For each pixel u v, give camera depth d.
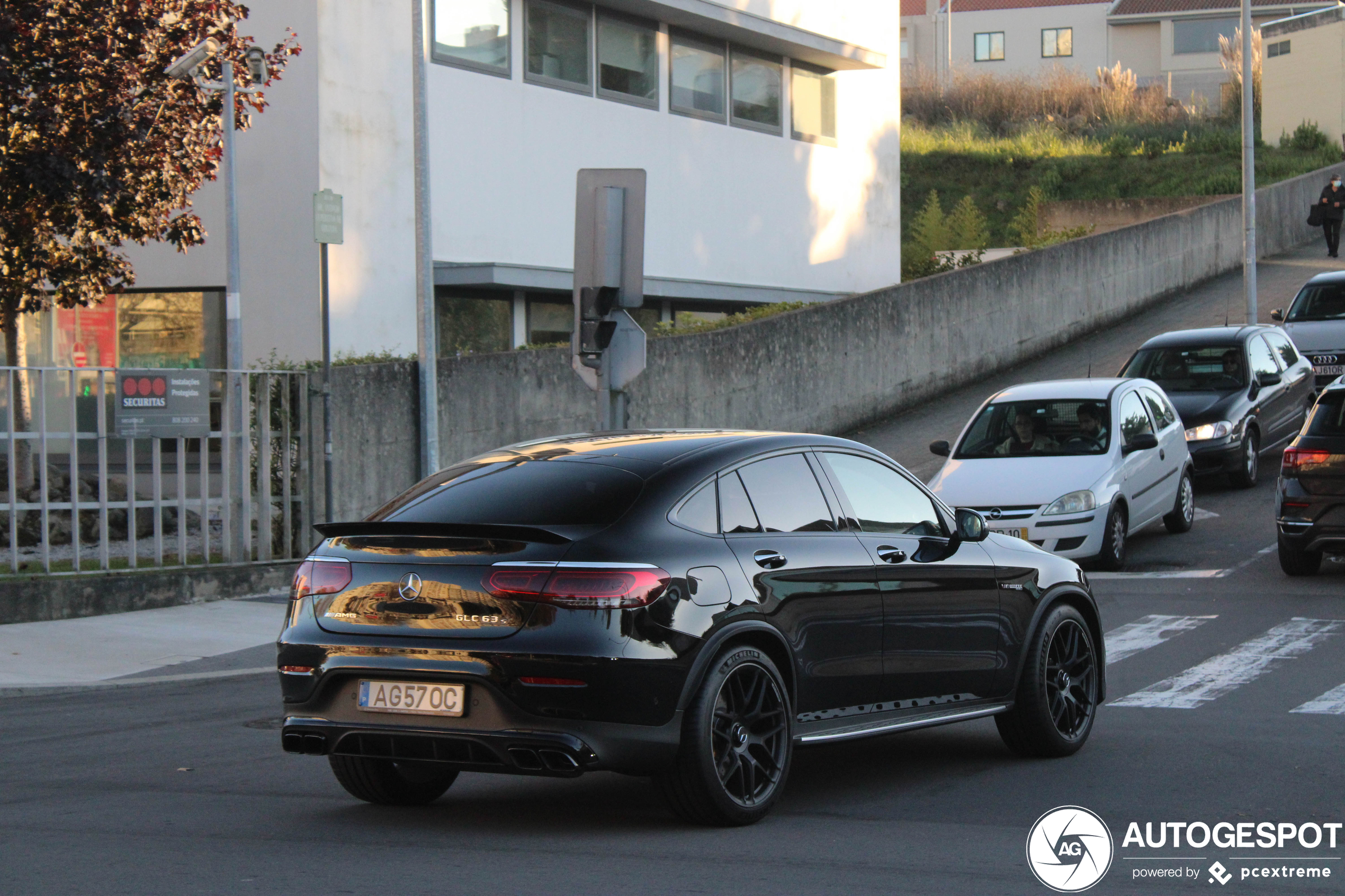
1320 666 10.93
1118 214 50.47
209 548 16.23
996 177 55.72
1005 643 8.30
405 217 23.00
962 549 8.20
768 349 25.30
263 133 21.86
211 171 18.31
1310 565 15.03
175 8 17.52
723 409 24.25
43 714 10.69
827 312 26.70
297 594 6.94
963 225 46.88
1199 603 13.84
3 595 14.37
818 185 32.34
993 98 64.94
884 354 28.14
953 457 16.59
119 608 15.06
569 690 6.28
